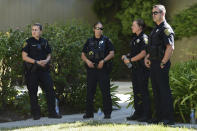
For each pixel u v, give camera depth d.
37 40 9.36
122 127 7.70
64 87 10.73
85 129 7.55
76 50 10.54
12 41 9.86
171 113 8.16
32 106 9.40
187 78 9.36
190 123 8.55
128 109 11.06
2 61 9.75
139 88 8.87
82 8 21.36
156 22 8.20
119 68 19.66
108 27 20.45
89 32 11.71
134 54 8.91
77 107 10.93
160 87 8.08
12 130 7.71
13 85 9.98
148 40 8.26
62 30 10.78
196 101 8.77
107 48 9.41
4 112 9.77
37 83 9.35
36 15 20.11
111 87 11.52
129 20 19.95
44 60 9.29
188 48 17.53
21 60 9.86
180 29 16.78
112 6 20.81
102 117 9.66
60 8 20.75
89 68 9.38
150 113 8.81
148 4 19.16
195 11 16.55
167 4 19.02
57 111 9.85
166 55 7.89
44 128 7.91
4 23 19.08
